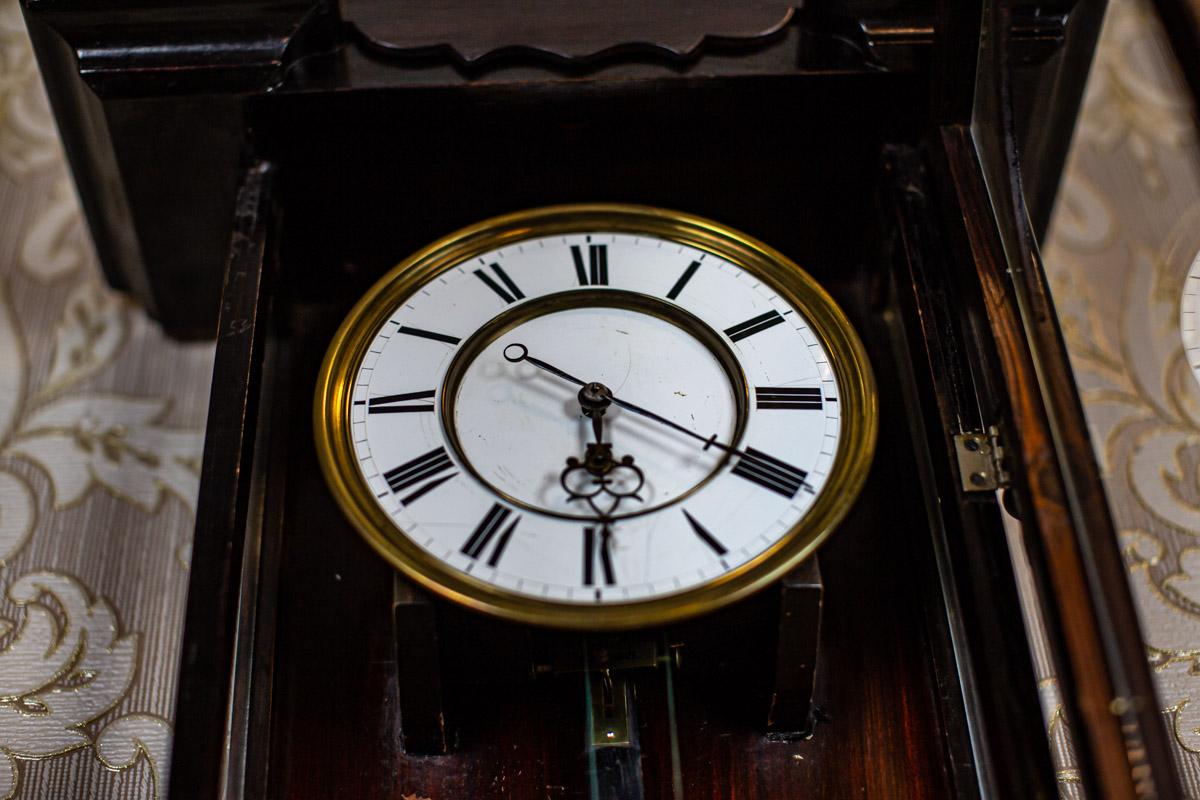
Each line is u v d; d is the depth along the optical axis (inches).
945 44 30.5
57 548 32.5
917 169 31.4
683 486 28.2
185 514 32.9
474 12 31.7
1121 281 35.7
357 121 31.1
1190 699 31.1
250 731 28.6
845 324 29.6
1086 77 32.5
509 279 30.5
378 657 29.6
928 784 28.6
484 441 28.7
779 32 31.4
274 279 30.7
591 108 31.2
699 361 29.5
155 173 32.2
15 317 34.9
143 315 35.1
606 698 28.9
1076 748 25.9
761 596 27.8
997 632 27.8
